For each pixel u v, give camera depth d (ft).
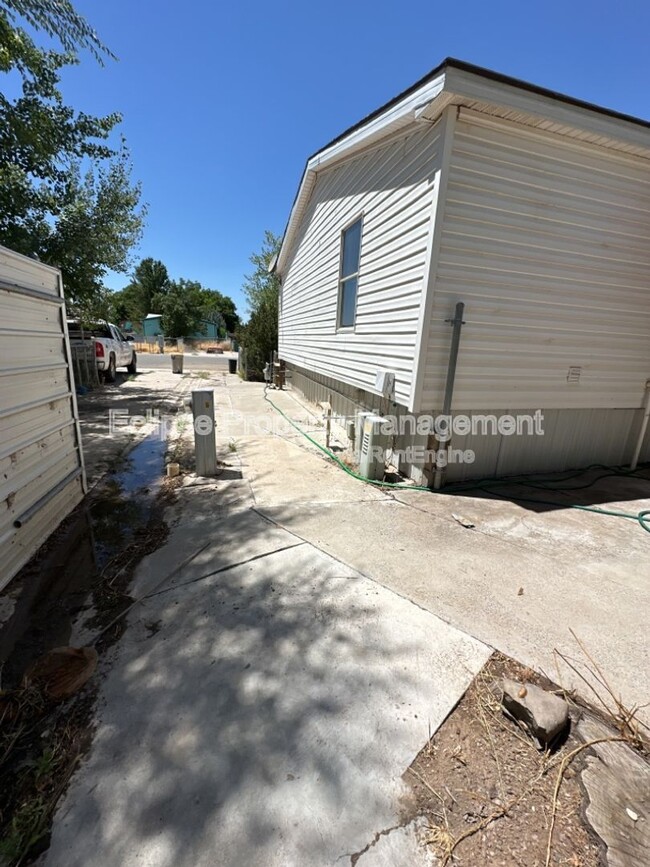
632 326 15.05
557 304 13.75
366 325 16.65
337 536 10.19
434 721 5.19
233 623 6.97
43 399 9.80
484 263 12.44
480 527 10.98
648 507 12.81
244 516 11.28
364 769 4.59
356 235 17.85
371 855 3.80
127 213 32.32
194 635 6.68
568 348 14.40
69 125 25.00
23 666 6.10
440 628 6.87
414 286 12.76
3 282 7.88
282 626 6.89
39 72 21.45
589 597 7.89
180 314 135.85
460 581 8.31
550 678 5.86
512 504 12.73
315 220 24.71
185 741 4.90
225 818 4.09
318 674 5.89
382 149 14.80
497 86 10.45
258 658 6.19
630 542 10.35
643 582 8.50
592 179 12.93
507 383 13.93
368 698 5.50
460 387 13.34
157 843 3.88
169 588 7.98
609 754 4.78
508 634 6.76
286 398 33.17
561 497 13.47
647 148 12.39
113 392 36.65
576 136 12.06
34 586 8.08
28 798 4.30
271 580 8.25
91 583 8.18
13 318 8.43
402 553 9.41
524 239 12.68
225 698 5.49
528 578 8.50
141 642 6.55
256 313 51.31
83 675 5.90
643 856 3.80
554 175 12.46
